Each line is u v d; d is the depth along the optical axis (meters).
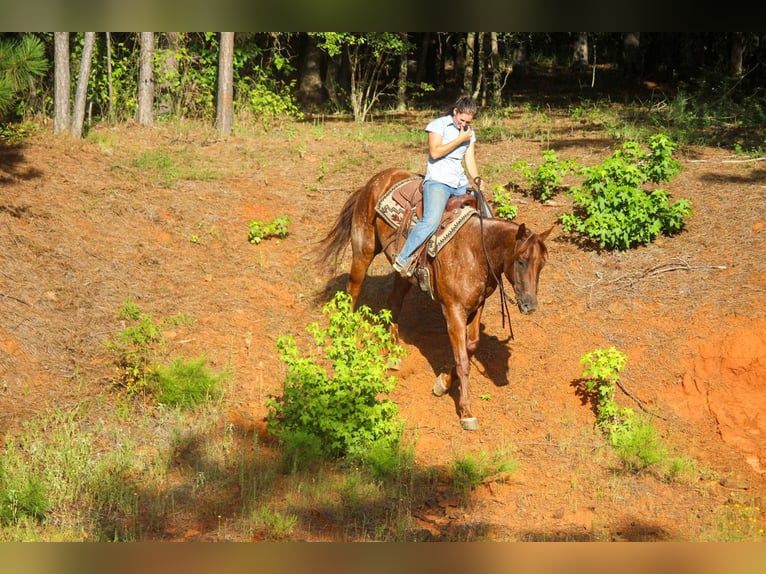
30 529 5.91
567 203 11.43
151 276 9.66
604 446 7.64
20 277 8.80
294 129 16.23
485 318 9.48
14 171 11.15
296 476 6.77
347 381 7.22
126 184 11.68
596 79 29.86
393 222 8.28
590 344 8.88
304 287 10.17
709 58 29.81
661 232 10.45
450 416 8.08
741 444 7.73
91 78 16.09
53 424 7.16
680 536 6.30
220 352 8.64
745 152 13.11
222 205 11.69
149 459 6.90
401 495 6.69
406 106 23.64
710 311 8.86
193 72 17.25
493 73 22.75
